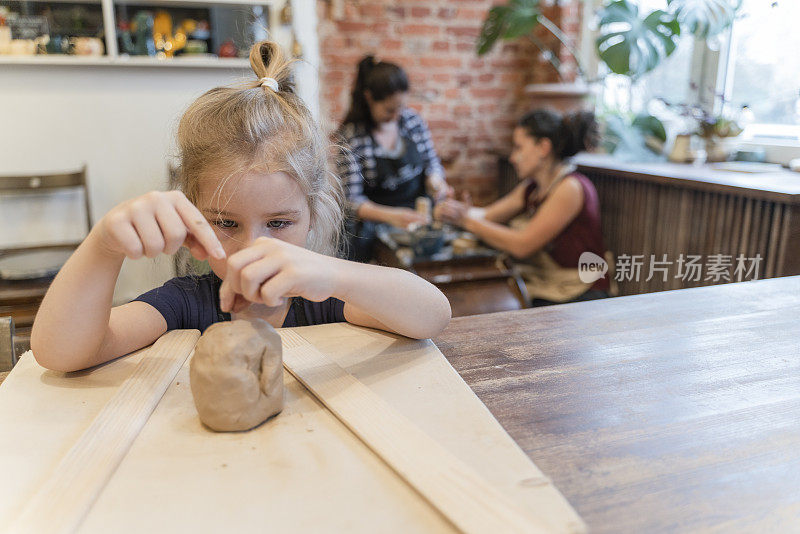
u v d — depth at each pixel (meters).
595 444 0.49
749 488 0.43
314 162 0.78
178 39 2.51
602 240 1.98
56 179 2.35
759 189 1.62
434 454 0.44
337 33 3.09
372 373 0.60
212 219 0.71
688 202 1.97
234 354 0.49
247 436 0.49
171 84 2.54
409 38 3.20
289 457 0.46
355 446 0.48
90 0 2.38
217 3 2.50
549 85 2.75
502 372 0.63
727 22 2.27
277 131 0.72
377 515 0.39
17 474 0.44
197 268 0.92
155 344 0.68
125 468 0.45
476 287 1.75
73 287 0.58
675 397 0.57
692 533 0.39
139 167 2.57
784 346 0.70
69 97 2.44
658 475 0.45
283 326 0.85
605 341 0.72
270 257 0.55
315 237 0.84
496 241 2.02
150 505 0.40
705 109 2.51
